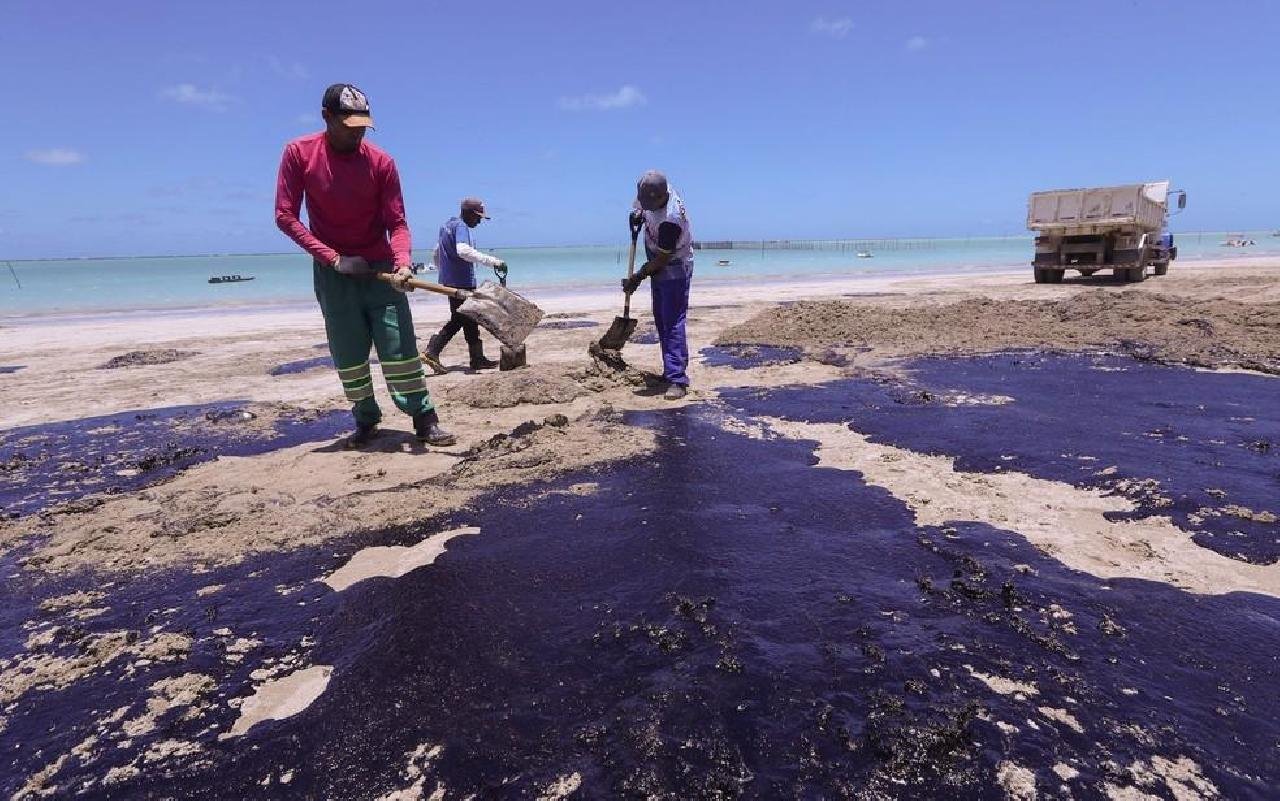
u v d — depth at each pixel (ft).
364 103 14.14
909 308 37.63
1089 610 8.30
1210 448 13.88
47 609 9.21
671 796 5.72
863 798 5.65
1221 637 7.72
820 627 8.03
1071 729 6.35
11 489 14.23
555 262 228.84
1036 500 11.75
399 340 15.60
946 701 6.73
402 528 11.39
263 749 6.45
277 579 9.83
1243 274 55.36
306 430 18.08
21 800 5.97
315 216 14.83
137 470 15.17
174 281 158.51
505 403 19.65
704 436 16.07
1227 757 6.01
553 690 7.06
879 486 12.57
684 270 19.85
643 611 8.46
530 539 10.71
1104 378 20.80
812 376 22.57
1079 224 50.14
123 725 6.87
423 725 6.64
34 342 38.06
